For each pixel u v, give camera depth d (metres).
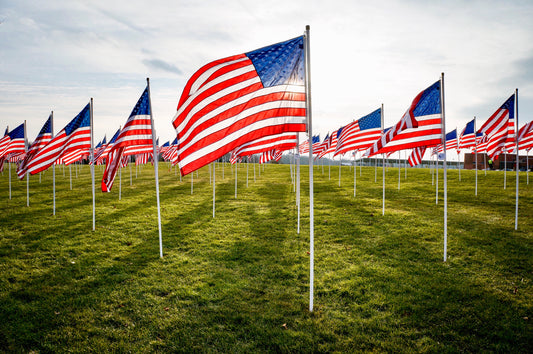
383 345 5.22
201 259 9.16
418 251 9.55
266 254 9.48
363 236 11.12
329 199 18.58
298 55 6.69
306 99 6.45
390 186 24.25
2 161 17.23
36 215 14.72
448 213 14.53
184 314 6.25
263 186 24.89
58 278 7.90
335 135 25.64
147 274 8.14
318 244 10.32
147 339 5.50
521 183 24.39
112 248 10.14
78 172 37.97
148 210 15.84
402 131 9.22
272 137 13.14
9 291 7.19
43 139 12.85
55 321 6.00
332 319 6.01
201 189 23.50
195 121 6.88
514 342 5.25
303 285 7.43
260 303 6.65
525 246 9.75
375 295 6.88
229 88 6.86
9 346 5.26
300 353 5.10
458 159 26.67
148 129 9.55
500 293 6.89
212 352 5.14
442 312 6.15
